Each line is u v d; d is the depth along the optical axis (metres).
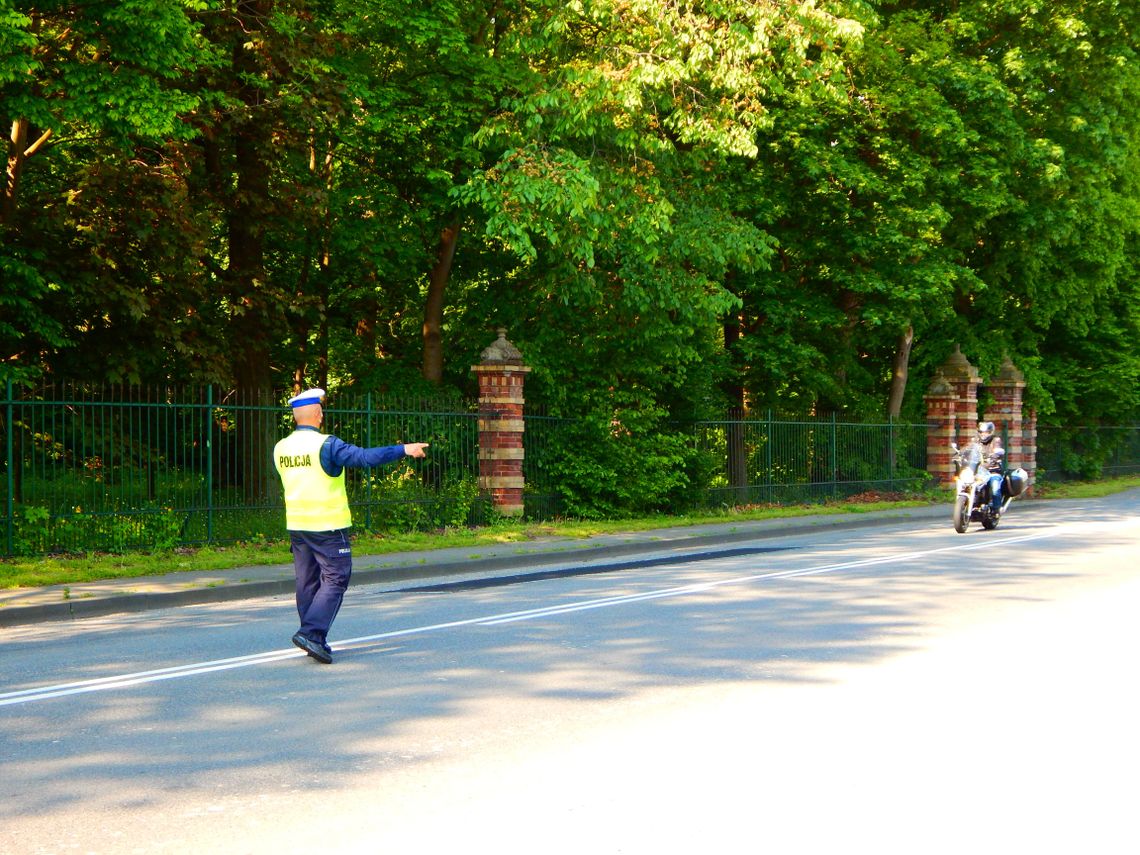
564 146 19.44
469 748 5.83
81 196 17.69
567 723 6.30
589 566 15.38
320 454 8.30
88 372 18.16
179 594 12.24
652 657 8.12
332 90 18.61
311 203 20.02
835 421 28.42
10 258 15.98
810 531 21.86
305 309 20.86
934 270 26.05
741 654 8.21
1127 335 39.16
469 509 19.83
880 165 25.81
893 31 25.55
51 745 6.05
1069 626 9.35
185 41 14.65
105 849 4.47
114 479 15.82
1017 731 6.08
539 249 21.14
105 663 8.44
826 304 26.58
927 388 32.97
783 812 4.81
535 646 8.62
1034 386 33.94
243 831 4.64
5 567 13.48
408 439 19.22
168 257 17.95
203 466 16.55
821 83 19.27
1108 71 28.91
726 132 18.41
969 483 19.47
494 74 19.72
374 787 5.20
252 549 15.85
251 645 9.05
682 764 5.51
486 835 4.55
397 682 7.43
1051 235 29.16
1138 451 47.69
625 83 17.64
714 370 24.50
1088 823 4.67
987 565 13.92
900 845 4.42
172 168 18.23
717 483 25.25
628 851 4.37
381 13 18.95
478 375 20.95
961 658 8.03
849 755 5.65
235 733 6.22
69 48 15.31
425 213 20.72
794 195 25.52
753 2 17.89
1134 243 37.34
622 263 20.81
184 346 18.41
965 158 26.58
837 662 7.91
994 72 26.31
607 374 21.91
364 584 13.91
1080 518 23.50
